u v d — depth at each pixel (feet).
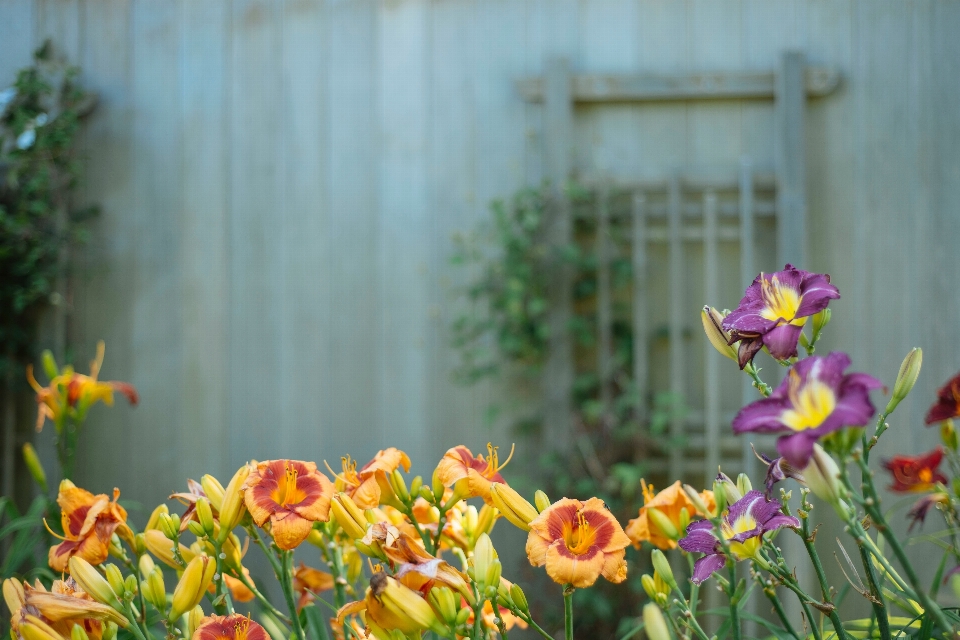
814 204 9.46
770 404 1.82
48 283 9.89
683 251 9.66
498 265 9.52
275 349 9.98
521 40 9.87
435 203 9.89
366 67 10.05
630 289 9.71
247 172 10.12
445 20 9.98
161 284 10.11
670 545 2.57
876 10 9.47
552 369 9.48
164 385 10.02
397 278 9.90
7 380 9.64
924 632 2.13
